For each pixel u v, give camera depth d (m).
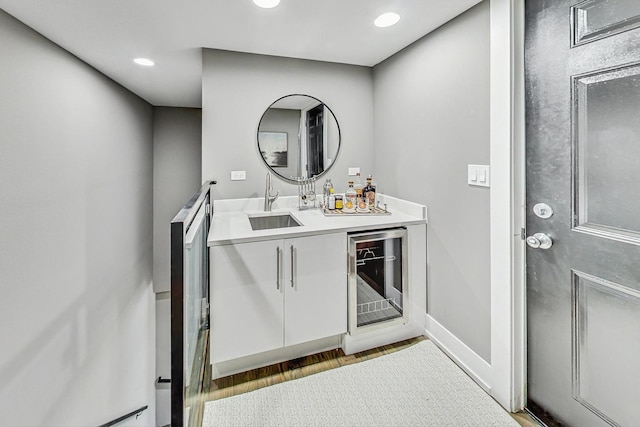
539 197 1.41
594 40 1.16
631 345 1.11
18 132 1.77
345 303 2.03
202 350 1.65
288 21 1.86
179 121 4.62
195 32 1.99
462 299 1.86
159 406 4.40
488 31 1.60
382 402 1.63
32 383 1.91
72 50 2.25
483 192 1.67
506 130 1.49
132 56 2.39
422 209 2.17
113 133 3.09
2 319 1.67
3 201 1.66
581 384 1.29
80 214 2.47
